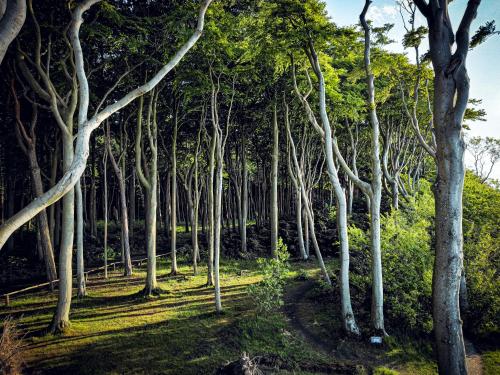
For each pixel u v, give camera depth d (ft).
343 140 97.76
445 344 27.50
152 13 56.65
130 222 100.01
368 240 55.52
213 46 51.01
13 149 76.95
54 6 43.47
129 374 31.68
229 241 97.91
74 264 78.18
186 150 95.86
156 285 56.95
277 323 44.32
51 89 41.16
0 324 41.73
